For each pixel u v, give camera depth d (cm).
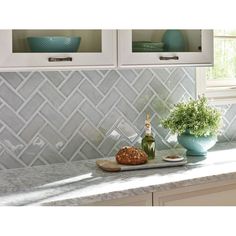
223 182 283
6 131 299
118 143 333
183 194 271
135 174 282
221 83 380
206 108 320
